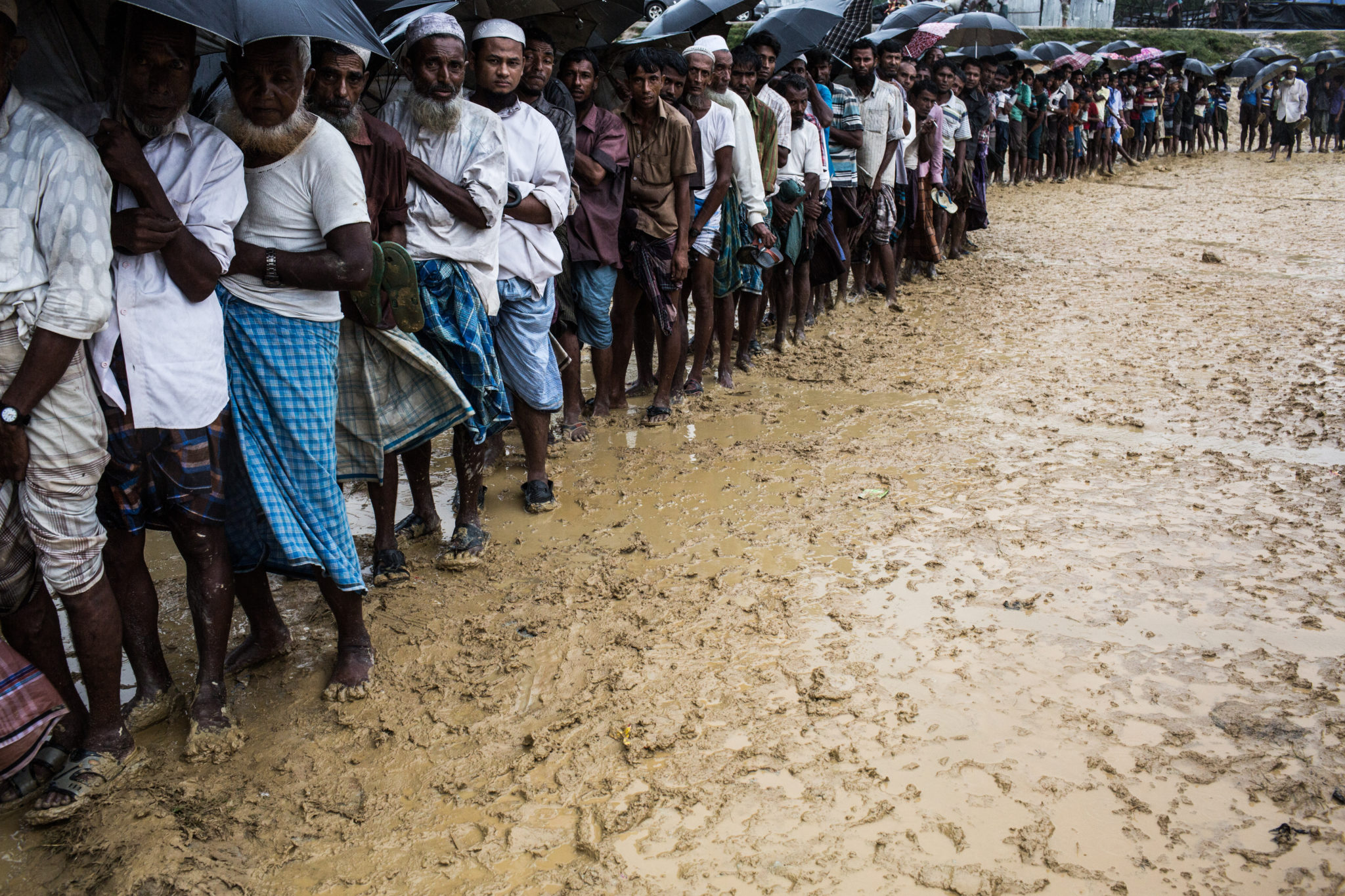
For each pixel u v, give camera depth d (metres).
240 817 2.74
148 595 3.04
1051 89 17.84
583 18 5.96
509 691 3.26
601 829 2.67
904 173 8.73
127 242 2.62
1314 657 3.38
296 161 3.00
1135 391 6.26
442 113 3.80
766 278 6.97
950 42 13.91
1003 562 4.06
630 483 4.92
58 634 2.92
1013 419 5.78
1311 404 5.92
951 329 7.89
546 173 4.20
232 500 3.17
